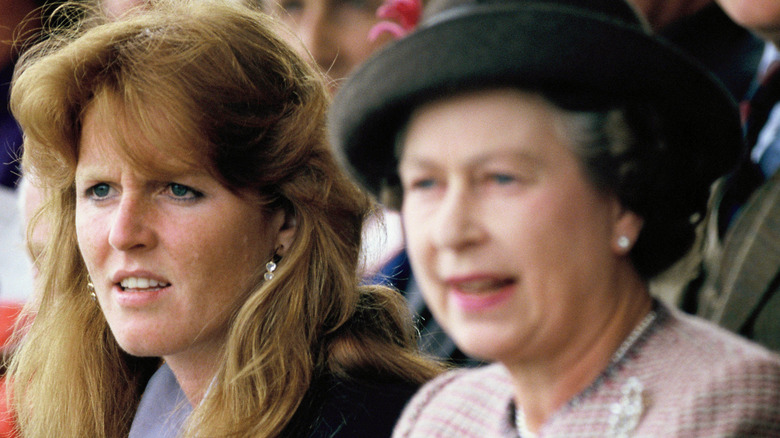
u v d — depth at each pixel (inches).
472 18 130.1
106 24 260.7
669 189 142.3
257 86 252.8
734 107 140.7
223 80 247.0
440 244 138.3
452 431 163.8
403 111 143.2
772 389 129.6
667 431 130.3
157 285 250.8
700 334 139.4
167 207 249.1
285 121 256.7
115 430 304.5
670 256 148.9
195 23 253.3
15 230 448.1
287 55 264.8
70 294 303.0
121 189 250.1
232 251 253.4
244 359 254.7
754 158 270.4
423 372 270.8
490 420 159.9
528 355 141.4
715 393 130.0
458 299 140.9
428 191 143.1
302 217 262.1
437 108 137.4
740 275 239.8
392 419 251.6
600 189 137.8
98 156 249.0
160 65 244.4
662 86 134.7
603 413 138.5
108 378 305.1
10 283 439.2
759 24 230.7
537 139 134.3
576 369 142.9
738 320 238.4
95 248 253.8
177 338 252.8
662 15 335.9
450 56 131.7
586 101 134.3
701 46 336.8
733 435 127.6
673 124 140.5
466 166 136.0
